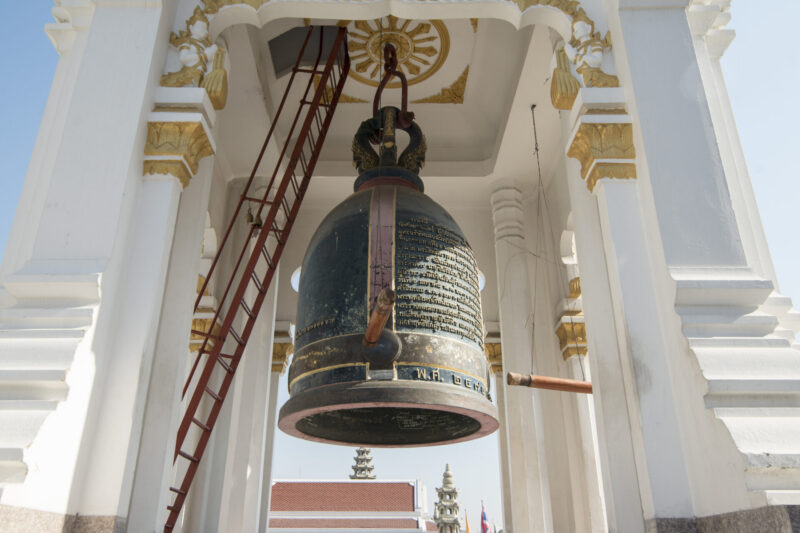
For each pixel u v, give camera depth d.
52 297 4.15
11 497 3.15
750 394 3.80
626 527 4.14
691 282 4.26
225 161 9.62
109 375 4.20
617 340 4.72
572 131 5.38
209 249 9.46
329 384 4.50
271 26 8.33
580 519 8.36
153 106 5.05
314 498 27.97
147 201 4.77
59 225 4.38
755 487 3.30
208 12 5.59
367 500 27.89
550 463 8.83
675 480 4.08
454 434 5.38
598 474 8.20
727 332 4.16
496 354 10.01
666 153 4.81
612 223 4.82
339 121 10.18
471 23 8.77
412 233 5.14
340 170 10.00
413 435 5.52
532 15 5.80
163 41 5.29
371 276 4.88
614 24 5.47
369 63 9.30
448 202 10.67
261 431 8.75
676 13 5.39
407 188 5.54
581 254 5.22
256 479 8.52
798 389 3.75
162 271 4.61
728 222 4.56
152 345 4.44
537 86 8.52
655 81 5.08
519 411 8.68
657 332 4.48
